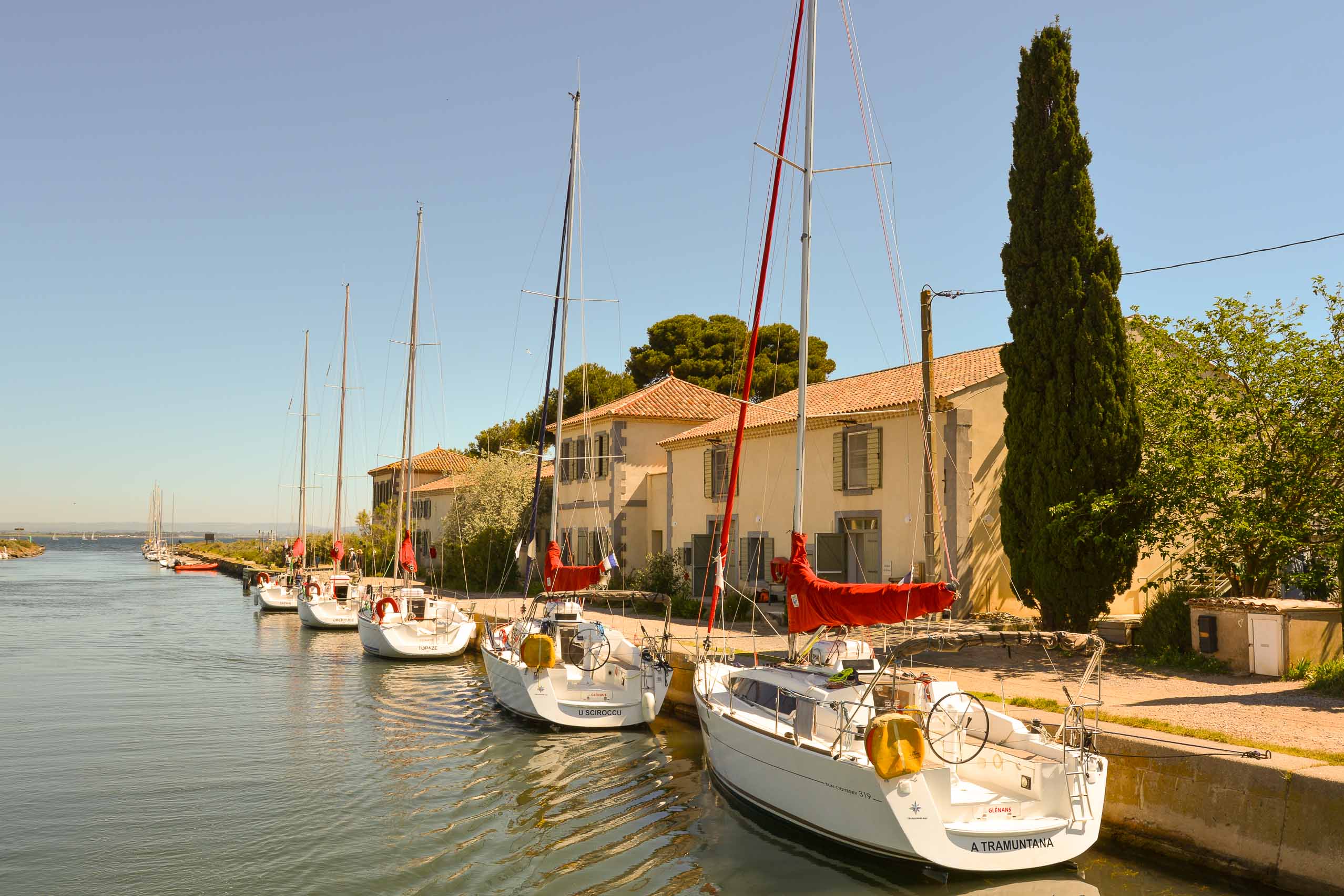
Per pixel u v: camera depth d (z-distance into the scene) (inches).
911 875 378.6
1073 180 721.0
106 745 621.9
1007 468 750.5
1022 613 892.0
